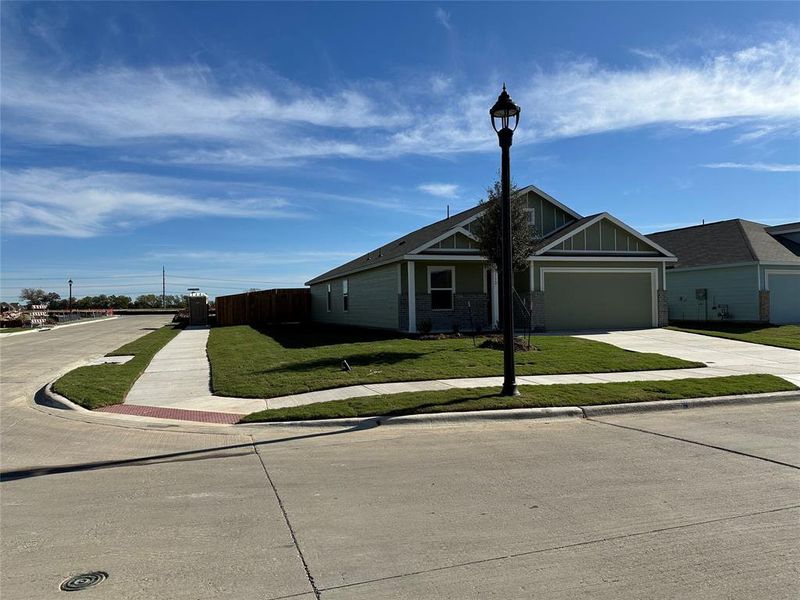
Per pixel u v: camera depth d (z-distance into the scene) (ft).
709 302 88.02
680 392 33.60
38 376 49.70
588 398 31.71
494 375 39.58
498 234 53.72
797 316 84.74
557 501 16.99
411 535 14.74
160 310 246.88
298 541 14.52
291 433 26.94
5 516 16.74
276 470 20.95
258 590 12.08
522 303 66.64
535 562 13.07
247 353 56.44
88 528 15.66
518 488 18.28
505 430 26.86
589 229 73.77
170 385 40.86
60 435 27.68
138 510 17.02
